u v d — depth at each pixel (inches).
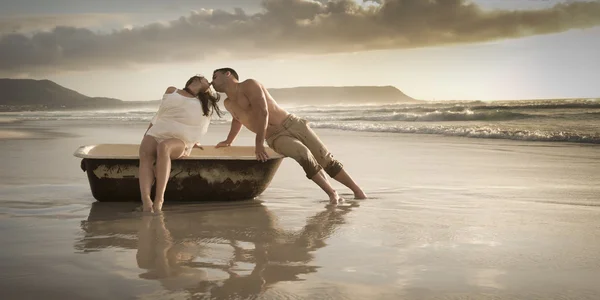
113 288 93.3
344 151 377.1
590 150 357.1
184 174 182.4
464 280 98.9
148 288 93.4
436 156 339.9
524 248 122.1
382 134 556.1
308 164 187.9
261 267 106.5
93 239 130.2
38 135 572.1
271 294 90.6
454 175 253.6
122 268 105.4
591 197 191.6
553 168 274.4
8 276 100.0
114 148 219.3
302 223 150.0
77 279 98.3
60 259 111.7
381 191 209.9
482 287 95.0
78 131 655.8
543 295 91.2
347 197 197.2
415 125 675.4
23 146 422.9
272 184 229.5
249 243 126.6
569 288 94.7
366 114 1120.8
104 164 180.5
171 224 148.6
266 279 98.8
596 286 95.9
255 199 192.9
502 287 95.2
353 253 117.5
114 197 184.4
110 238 131.4
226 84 198.4
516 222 150.3
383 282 97.5
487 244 125.6
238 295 90.0
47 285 94.9
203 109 185.0
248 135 556.1
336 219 155.7
